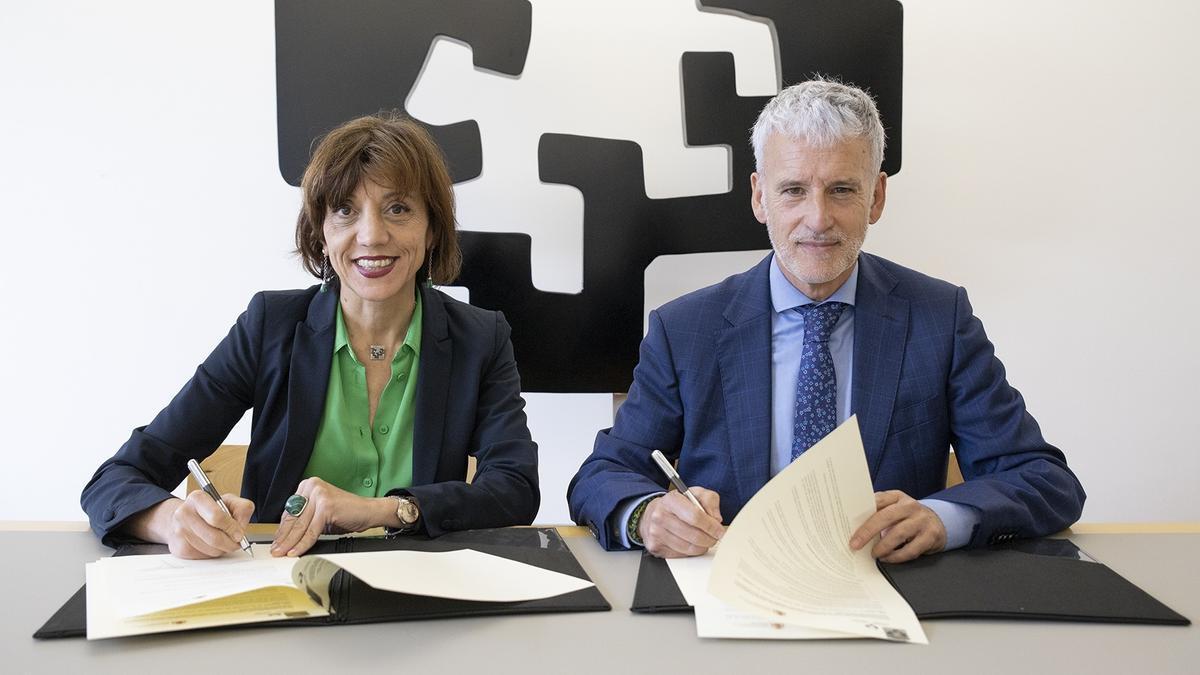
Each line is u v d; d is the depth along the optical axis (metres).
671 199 2.23
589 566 1.20
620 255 2.23
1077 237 2.45
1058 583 1.11
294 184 2.14
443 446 1.56
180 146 2.30
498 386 1.63
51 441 2.32
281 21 2.11
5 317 2.29
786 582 1.07
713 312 1.60
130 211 2.30
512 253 2.21
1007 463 1.47
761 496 1.10
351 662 0.89
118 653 0.90
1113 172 2.45
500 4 2.17
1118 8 2.41
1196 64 2.43
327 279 1.62
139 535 1.23
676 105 2.37
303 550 1.18
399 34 2.13
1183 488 2.53
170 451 1.47
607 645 0.94
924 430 1.53
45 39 2.26
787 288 1.58
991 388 1.52
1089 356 2.48
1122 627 1.00
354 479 1.57
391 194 1.51
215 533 1.14
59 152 2.27
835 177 1.45
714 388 1.57
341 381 1.57
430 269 1.67
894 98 2.23
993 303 2.46
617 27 2.35
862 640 0.97
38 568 1.14
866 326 1.55
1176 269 2.48
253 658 0.89
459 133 2.16
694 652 0.93
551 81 2.34
